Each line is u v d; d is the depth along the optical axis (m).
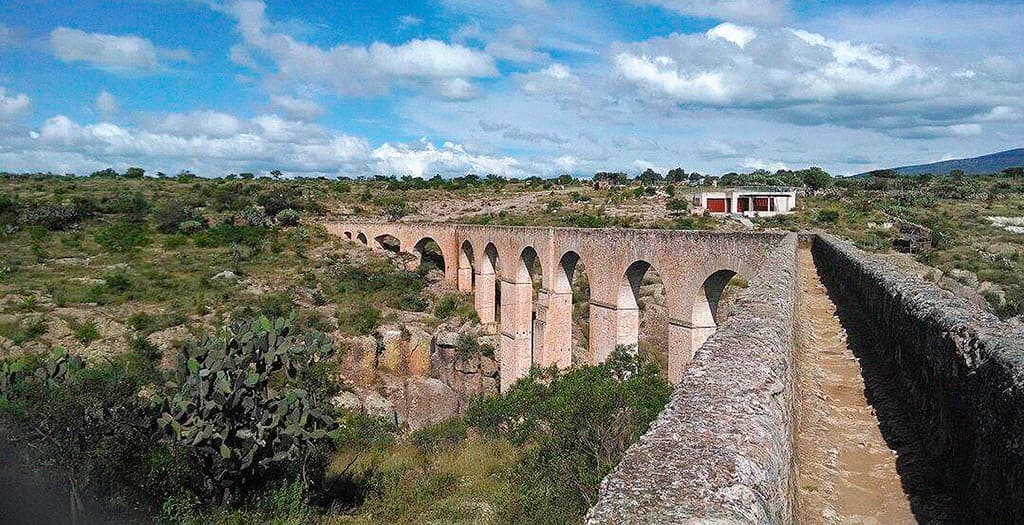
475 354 52.69
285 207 98.56
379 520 17.27
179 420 15.07
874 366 12.94
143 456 14.22
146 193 102.94
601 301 38.88
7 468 12.86
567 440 17.91
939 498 7.40
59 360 15.97
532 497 16.45
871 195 97.88
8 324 43.31
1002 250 52.75
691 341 30.75
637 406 17.78
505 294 52.75
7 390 14.35
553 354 45.09
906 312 10.75
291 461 17.27
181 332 45.31
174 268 62.28
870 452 8.98
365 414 33.88
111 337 43.72
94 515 13.48
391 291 63.12
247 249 72.06
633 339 37.25
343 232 88.88
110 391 14.44
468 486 20.11
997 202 90.62
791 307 11.98
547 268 45.16
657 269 33.41
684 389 6.24
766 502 4.38
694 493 4.16
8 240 68.88
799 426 9.52
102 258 64.31
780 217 75.69
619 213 87.88
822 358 13.85
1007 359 6.13
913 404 9.84
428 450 25.05
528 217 91.88
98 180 124.50
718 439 5.00
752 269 26.44
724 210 85.25
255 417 16.03
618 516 3.95
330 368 19.61
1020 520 5.30
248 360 16.59
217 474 15.66
